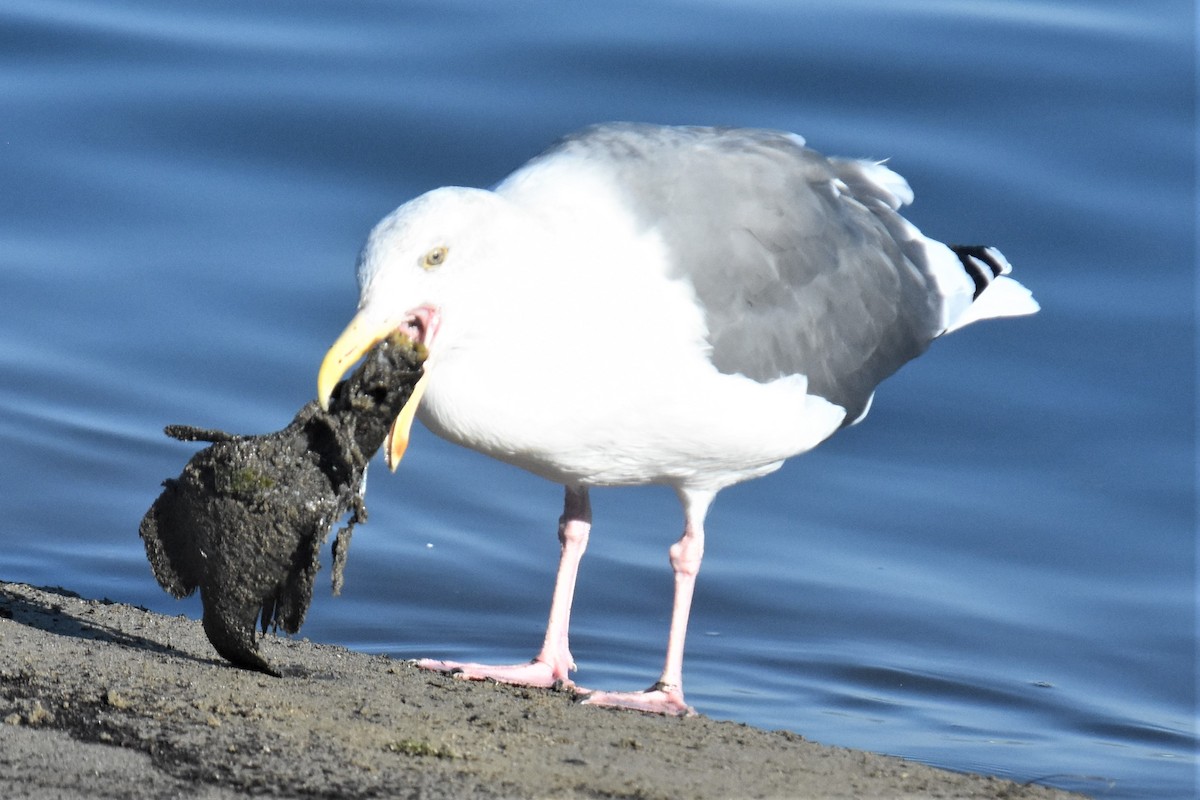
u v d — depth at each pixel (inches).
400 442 373.7
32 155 729.0
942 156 721.0
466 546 548.7
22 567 515.2
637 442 411.8
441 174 722.8
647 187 413.7
